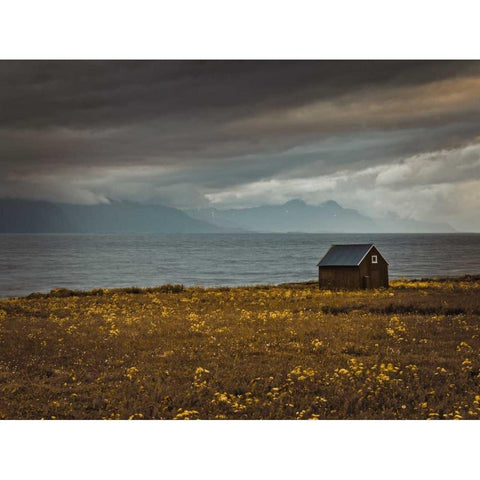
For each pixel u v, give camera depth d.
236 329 32.69
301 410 17.45
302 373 21.33
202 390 19.56
